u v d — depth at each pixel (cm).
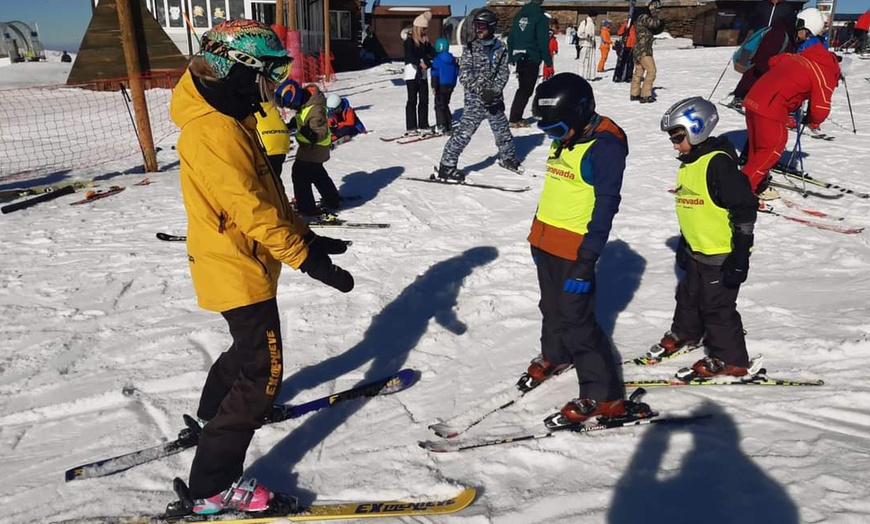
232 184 207
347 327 396
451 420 298
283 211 235
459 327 395
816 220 588
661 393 311
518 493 246
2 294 448
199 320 407
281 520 234
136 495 251
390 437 286
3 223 620
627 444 271
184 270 492
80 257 522
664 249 524
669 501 237
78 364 352
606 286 456
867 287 425
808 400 294
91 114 1408
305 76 1970
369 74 2366
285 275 483
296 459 273
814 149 866
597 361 280
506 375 338
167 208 669
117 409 311
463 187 736
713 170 284
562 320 282
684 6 3189
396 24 3012
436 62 1042
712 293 308
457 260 504
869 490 230
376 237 566
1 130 1224
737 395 305
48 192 732
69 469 266
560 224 280
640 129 1033
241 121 216
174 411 309
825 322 374
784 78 578
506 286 455
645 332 382
